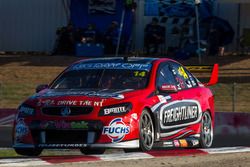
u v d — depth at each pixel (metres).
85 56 82.12
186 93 33.34
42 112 28.69
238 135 46.34
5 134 46.19
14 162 26.62
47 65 78.25
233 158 29.25
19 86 68.06
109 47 84.50
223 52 83.25
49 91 30.50
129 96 29.19
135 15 85.69
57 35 86.38
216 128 49.06
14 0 89.25
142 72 31.55
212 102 36.31
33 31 89.44
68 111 28.38
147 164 26.67
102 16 86.38
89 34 83.19
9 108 56.50
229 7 85.50
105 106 28.38
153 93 30.67
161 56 82.69
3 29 89.75
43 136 28.58
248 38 82.94
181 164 26.94
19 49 89.62
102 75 31.59
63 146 28.30
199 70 48.44
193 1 84.56
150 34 83.50
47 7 88.81
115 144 28.12
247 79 70.38
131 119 28.52
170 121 31.48
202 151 31.84
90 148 28.36
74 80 31.70
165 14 85.12
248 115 48.12
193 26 84.56
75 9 86.75
